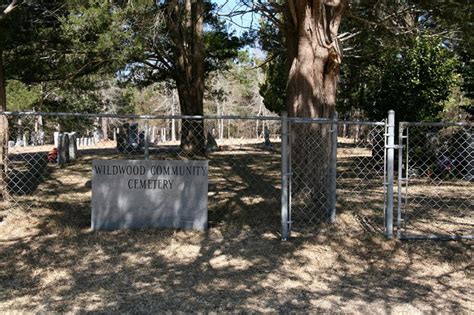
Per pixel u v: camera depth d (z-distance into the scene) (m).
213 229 6.70
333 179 7.18
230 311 4.18
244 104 59.66
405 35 11.66
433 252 5.89
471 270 5.32
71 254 5.64
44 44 12.44
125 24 10.23
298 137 7.34
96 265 5.30
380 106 14.95
